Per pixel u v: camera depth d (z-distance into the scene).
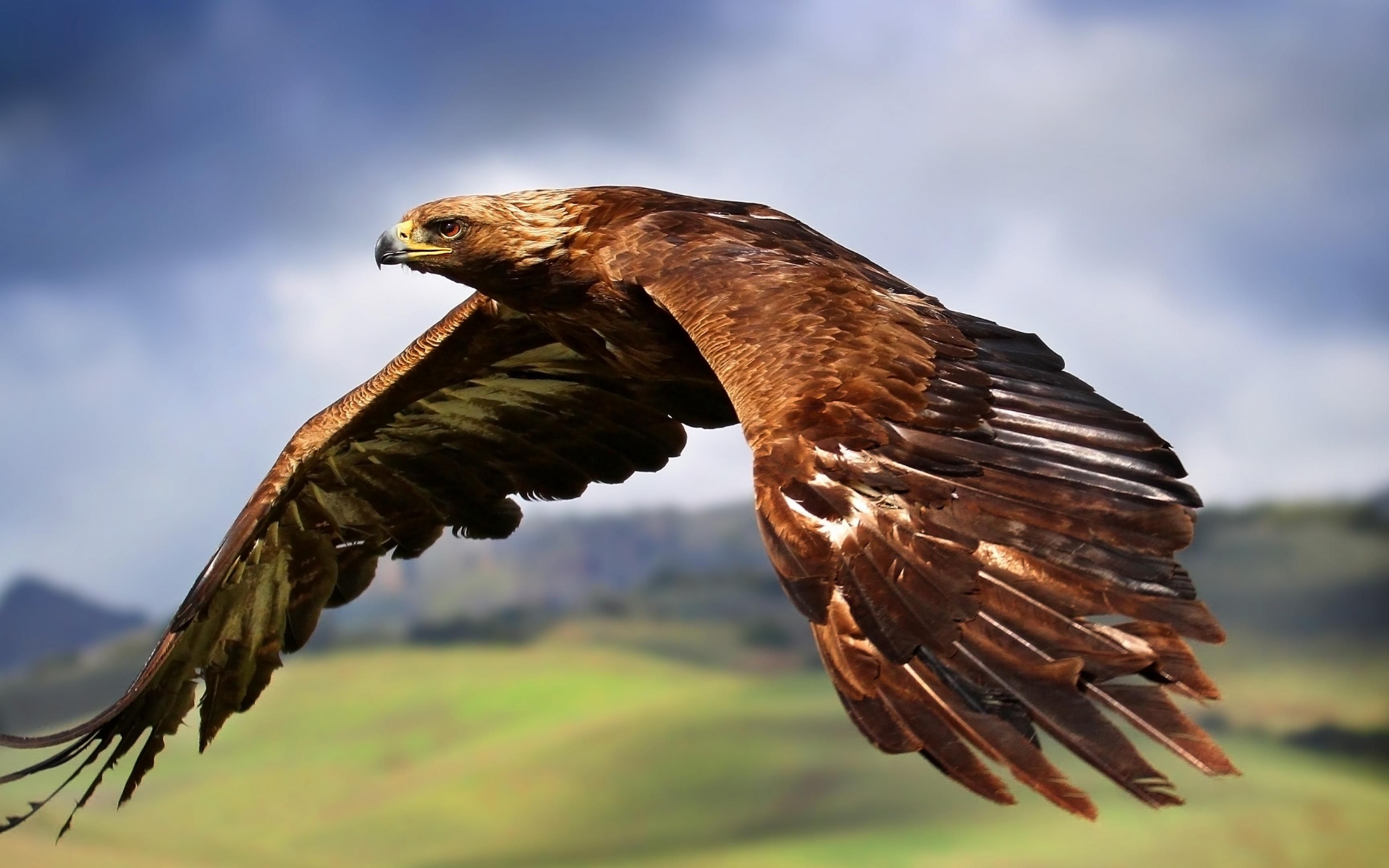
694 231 7.79
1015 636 5.58
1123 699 5.39
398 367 9.83
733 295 6.91
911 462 6.03
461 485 10.42
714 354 6.63
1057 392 6.33
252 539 9.84
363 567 10.32
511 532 10.46
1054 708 5.39
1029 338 6.77
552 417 10.23
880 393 6.23
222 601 9.91
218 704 9.82
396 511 10.38
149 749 9.45
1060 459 6.03
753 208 8.57
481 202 8.98
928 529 5.86
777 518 5.95
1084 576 5.69
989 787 5.30
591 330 9.09
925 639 5.61
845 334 6.51
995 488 5.96
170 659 9.65
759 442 6.17
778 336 6.57
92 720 8.74
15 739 8.52
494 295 9.14
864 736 5.48
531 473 10.41
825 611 5.74
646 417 10.16
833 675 5.63
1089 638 5.54
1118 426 6.13
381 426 10.22
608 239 8.76
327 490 10.26
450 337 9.73
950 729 5.43
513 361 9.97
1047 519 5.84
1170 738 5.28
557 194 8.98
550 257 8.87
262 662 9.97
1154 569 5.68
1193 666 5.45
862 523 5.90
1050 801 5.20
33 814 8.50
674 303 7.06
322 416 9.87
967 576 5.72
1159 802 5.14
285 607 10.10
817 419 6.16
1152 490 5.90
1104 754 5.27
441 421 10.26
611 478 10.36
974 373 6.38
